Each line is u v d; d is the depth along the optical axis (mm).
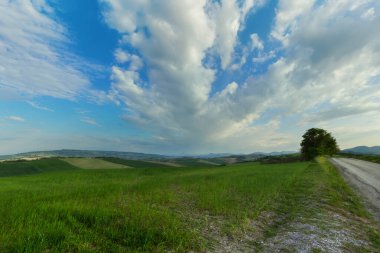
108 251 7418
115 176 37219
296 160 92000
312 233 9398
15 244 7016
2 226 8547
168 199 15305
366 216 12438
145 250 7645
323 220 11203
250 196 16719
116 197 15430
